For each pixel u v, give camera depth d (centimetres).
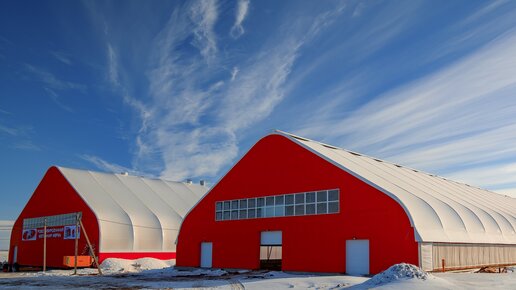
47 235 5231
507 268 3397
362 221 2933
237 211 3738
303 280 2556
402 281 2056
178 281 2847
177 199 5969
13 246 5872
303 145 3372
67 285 2698
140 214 5053
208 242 3925
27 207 5744
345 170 3083
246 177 3731
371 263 2848
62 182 5172
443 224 2941
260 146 3678
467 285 2073
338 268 2998
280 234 3400
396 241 2761
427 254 2714
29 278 3328
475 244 3209
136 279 3072
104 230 4556
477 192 4903
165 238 5038
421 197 3147
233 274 3288
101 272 3672
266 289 2291
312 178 3266
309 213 3231
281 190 3447
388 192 2842
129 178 6003
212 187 3984
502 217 3812
